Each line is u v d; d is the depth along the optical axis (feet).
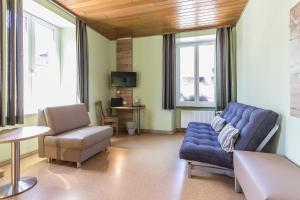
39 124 9.58
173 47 15.76
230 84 14.38
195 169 7.80
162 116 16.48
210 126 11.62
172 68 15.85
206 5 11.14
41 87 12.25
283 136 6.37
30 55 11.37
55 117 9.65
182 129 16.92
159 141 13.67
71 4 11.00
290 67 5.80
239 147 6.79
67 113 10.61
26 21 11.04
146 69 16.87
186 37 15.70
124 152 11.14
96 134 9.97
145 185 7.18
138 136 15.29
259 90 8.93
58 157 9.14
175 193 6.63
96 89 15.61
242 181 5.39
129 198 6.30
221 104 14.66
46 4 10.54
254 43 9.62
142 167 8.90
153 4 10.96
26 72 11.10
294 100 5.55
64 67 13.74
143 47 16.90
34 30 11.60
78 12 12.07
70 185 7.16
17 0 8.84
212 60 16.25
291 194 3.78
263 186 4.07
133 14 12.37
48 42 12.79
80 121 11.51
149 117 16.89
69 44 13.58
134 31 15.70
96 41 15.57
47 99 12.72
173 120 16.60
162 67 16.17
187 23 14.01
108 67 17.42
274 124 6.55
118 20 13.38
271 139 7.22
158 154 10.78
